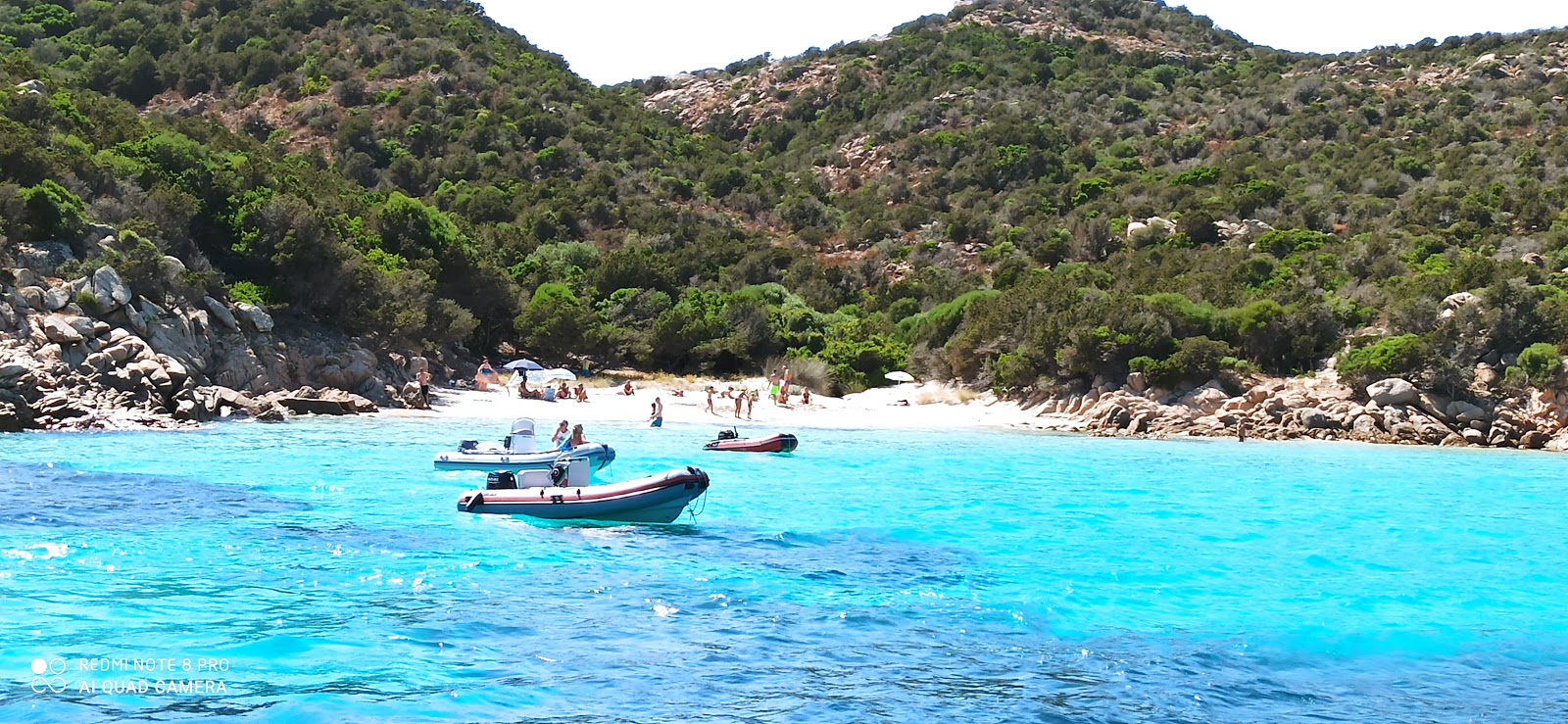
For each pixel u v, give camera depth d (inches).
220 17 4746.6
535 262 2669.8
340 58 4473.4
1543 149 3713.1
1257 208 3408.0
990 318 2202.3
